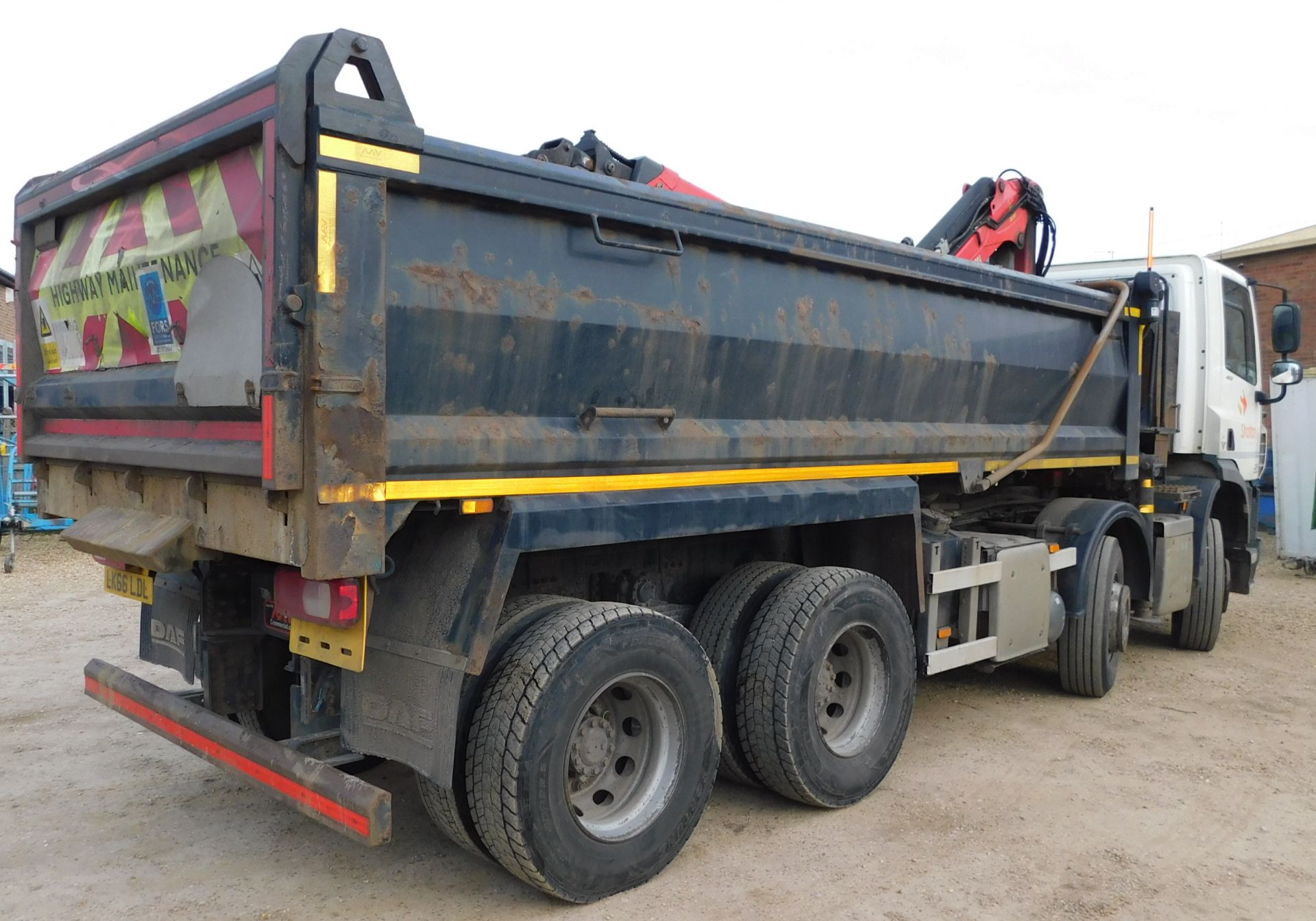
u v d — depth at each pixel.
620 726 3.65
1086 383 6.35
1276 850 3.97
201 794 4.37
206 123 3.02
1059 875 3.70
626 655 3.38
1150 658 7.38
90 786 4.45
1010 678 6.70
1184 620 7.52
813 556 5.02
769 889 3.53
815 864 3.75
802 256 4.18
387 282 2.88
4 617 8.21
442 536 3.27
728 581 4.36
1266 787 4.66
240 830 3.99
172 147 3.21
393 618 3.27
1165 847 3.97
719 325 3.87
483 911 3.34
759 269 4.06
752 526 3.93
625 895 3.47
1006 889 3.58
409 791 4.44
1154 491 7.27
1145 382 7.12
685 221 3.71
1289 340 7.45
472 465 3.09
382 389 2.85
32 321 4.39
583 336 3.42
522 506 3.18
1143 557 6.67
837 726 4.48
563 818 3.23
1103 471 6.90
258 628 3.71
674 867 3.71
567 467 3.38
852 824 4.15
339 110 2.72
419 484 2.96
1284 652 7.63
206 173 3.15
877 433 4.65
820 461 4.38
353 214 2.77
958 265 5.05
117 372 3.77
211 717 3.53
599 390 3.53
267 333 2.67
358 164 2.77
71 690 6.00
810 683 4.08
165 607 4.05
